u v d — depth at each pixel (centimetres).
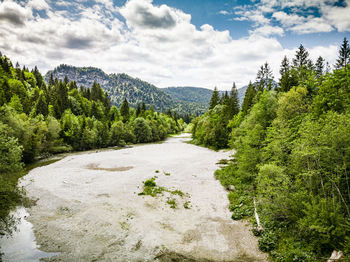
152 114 11344
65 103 7331
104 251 1155
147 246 1212
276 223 1373
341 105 1761
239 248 1215
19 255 1105
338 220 985
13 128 3209
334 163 1159
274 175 1443
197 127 7444
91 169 3070
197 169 3209
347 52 3519
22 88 6444
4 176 1753
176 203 1867
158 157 4284
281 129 1786
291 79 3769
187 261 1092
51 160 3794
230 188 2258
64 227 1398
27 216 1545
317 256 996
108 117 8919
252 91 5891
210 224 1505
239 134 3400
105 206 1738
